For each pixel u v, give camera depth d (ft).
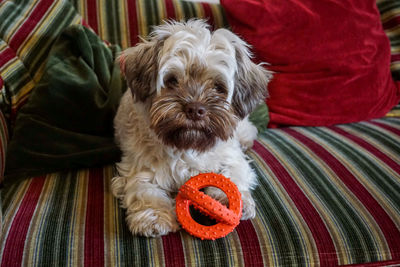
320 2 5.32
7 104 4.65
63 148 4.21
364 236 3.03
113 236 3.03
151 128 3.64
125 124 4.30
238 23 5.25
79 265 2.72
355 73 5.41
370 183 3.76
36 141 4.14
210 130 3.53
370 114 5.67
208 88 3.61
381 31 5.82
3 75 4.55
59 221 3.18
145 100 3.77
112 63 5.16
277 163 4.29
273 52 5.22
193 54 3.48
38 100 4.34
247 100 4.18
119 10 5.73
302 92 5.39
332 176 3.93
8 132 4.50
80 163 4.17
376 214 3.27
